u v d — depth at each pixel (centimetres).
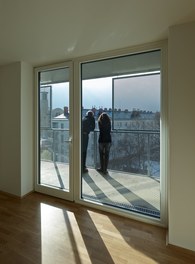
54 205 273
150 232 213
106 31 195
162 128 217
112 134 258
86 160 278
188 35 175
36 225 223
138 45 227
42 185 313
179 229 185
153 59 227
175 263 169
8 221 232
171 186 187
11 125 303
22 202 283
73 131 277
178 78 181
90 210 260
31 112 312
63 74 287
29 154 312
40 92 312
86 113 272
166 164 217
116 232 212
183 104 180
